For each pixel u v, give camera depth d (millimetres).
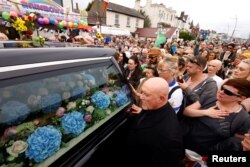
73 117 1317
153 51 3533
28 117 1065
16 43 1351
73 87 1384
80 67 1457
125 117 1871
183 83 2498
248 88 1632
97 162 1360
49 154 1108
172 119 1529
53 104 1219
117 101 1848
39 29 3775
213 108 1929
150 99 1510
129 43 12789
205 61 2586
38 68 1115
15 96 1003
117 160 1726
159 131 1476
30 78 1063
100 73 1726
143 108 1696
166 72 2154
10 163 961
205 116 1907
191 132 2004
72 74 1373
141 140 1553
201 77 2639
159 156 1456
